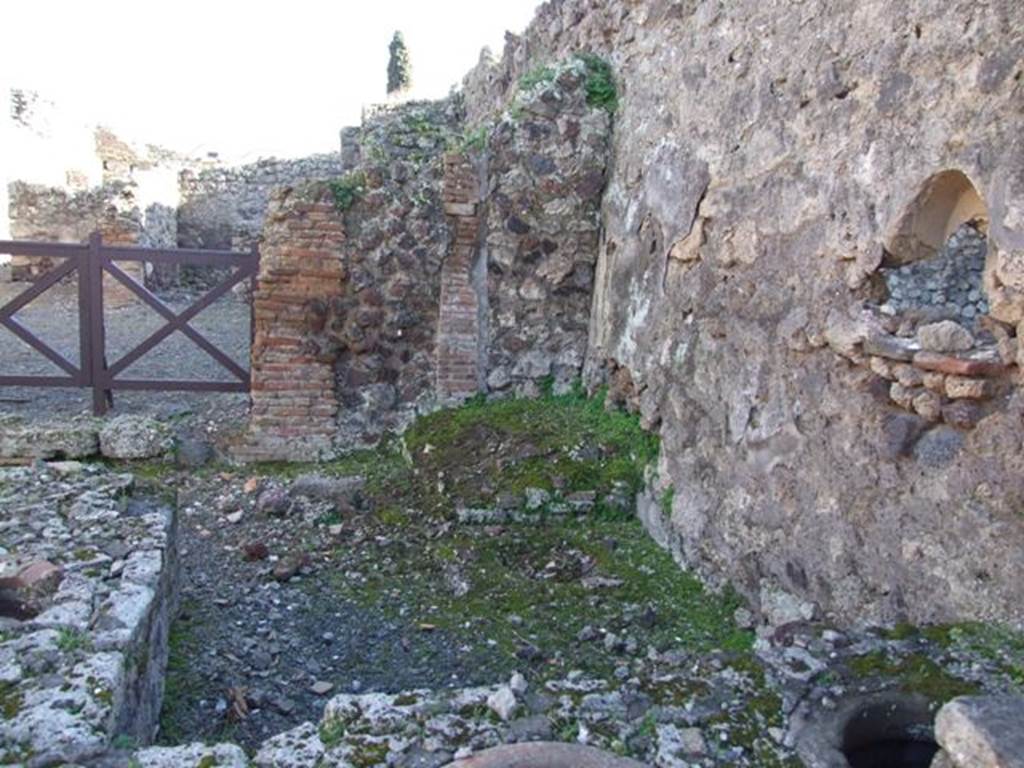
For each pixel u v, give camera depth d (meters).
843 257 3.30
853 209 3.25
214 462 5.93
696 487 4.38
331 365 6.11
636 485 5.03
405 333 6.17
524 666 3.59
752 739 2.32
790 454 3.62
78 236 11.34
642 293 5.17
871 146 3.16
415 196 6.07
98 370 6.26
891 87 3.06
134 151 16.11
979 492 2.69
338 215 6.01
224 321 10.00
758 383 3.86
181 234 14.29
